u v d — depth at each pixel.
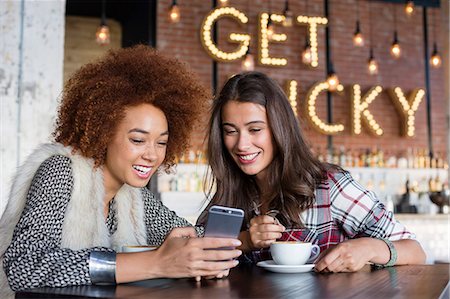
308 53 6.14
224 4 5.75
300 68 6.45
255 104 1.87
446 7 4.77
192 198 5.62
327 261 1.53
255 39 6.32
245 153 1.89
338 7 6.70
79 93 1.55
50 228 1.34
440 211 5.83
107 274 1.24
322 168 1.97
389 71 6.77
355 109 6.44
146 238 1.73
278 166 1.94
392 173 6.43
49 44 3.12
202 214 2.05
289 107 1.93
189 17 6.18
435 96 6.87
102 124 1.46
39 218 1.33
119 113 1.46
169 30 6.10
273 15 6.27
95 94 1.48
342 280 1.37
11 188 1.48
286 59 6.40
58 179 1.41
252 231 1.75
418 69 6.88
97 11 6.96
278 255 1.58
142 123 1.47
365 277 1.43
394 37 6.56
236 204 2.03
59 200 1.38
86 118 1.48
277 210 1.95
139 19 6.45
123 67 1.57
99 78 1.52
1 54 3.01
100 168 1.51
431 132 6.78
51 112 3.09
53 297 1.10
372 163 6.41
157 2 6.09
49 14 3.13
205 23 6.07
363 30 6.75
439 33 7.00
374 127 6.46
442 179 6.56
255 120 1.87
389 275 1.48
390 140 6.63
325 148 6.40
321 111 6.47
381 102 6.68
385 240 1.69
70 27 7.11
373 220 1.89
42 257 1.24
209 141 2.02
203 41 6.06
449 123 4.67
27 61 3.07
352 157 6.43
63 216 1.39
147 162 1.49
